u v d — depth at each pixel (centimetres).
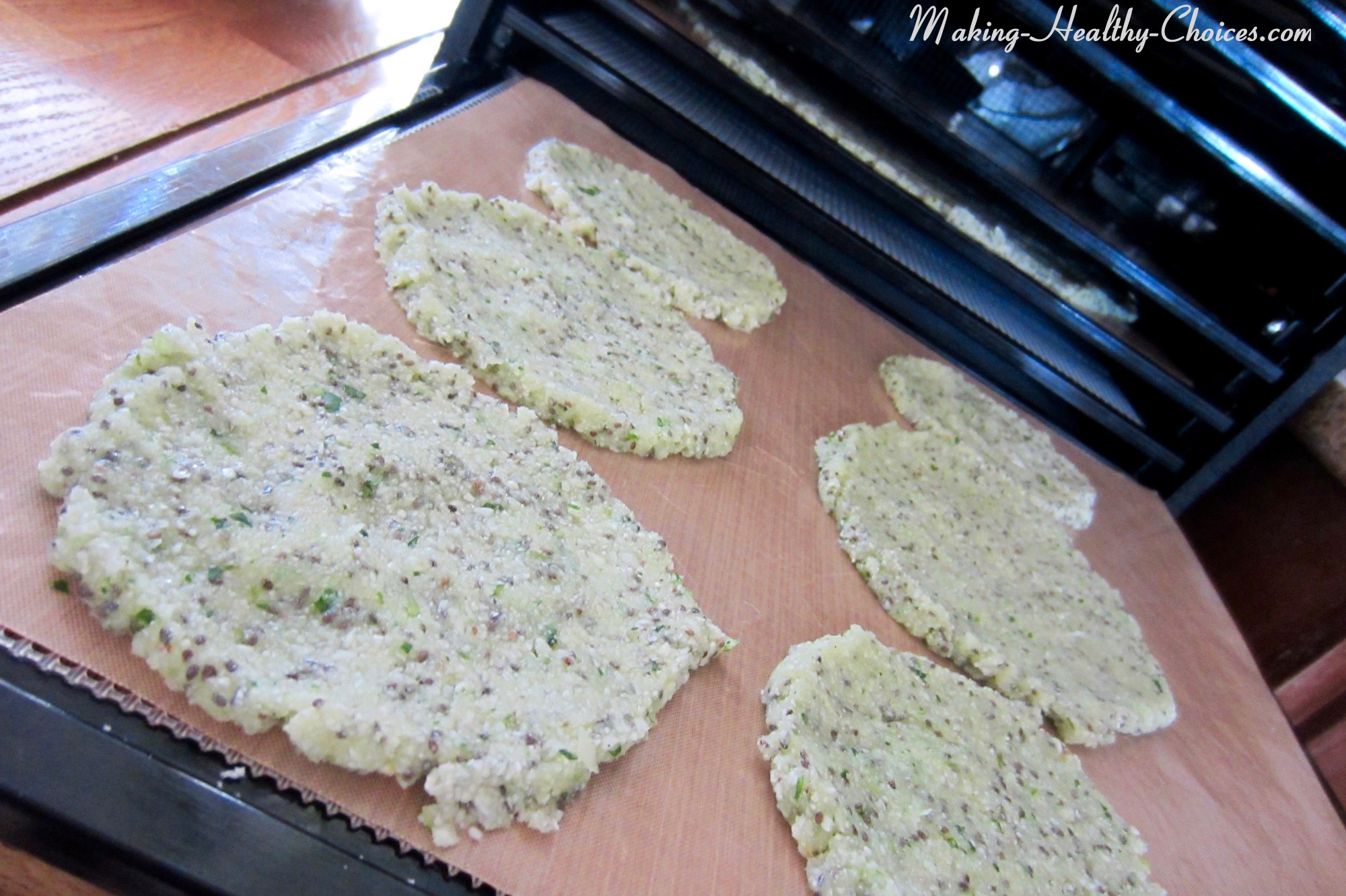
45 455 22
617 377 32
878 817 25
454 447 26
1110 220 43
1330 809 36
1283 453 49
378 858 19
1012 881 26
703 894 22
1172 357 45
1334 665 43
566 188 37
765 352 39
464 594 23
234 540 21
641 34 40
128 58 38
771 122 40
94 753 17
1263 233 41
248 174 30
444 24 55
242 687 19
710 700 26
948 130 39
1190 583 44
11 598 19
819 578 32
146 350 23
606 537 27
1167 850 31
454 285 31
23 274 24
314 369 26
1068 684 33
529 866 21
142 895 18
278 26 46
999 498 40
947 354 47
